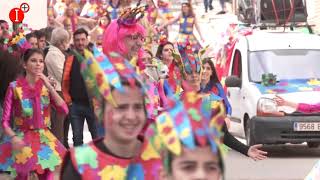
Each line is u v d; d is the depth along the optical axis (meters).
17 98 16.03
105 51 12.08
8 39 23.55
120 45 11.95
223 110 6.14
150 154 7.14
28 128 16.08
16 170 16.05
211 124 6.08
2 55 19.06
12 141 15.51
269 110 25.61
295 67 27.39
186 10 42.47
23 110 16.00
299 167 23.55
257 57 27.70
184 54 15.13
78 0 45.16
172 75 15.31
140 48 12.27
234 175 21.89
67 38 22.98
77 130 21.06
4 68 19.14
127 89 7.77
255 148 11.88
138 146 8.05
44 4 38.50
